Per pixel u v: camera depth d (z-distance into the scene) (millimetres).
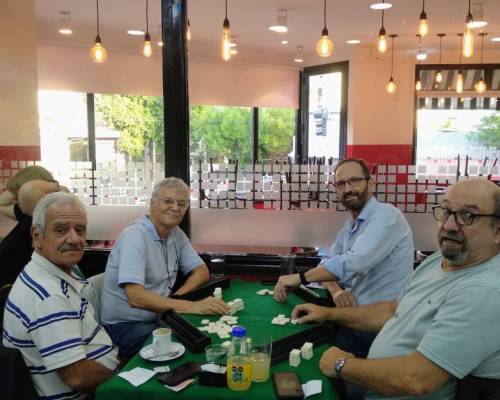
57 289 1500
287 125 7809
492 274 1264
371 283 2197
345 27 5887
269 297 2170
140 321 2162
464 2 4754
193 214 3178
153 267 2246
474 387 1217
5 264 2148
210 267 2822
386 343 1476
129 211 3275
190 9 5035
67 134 6000
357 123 7090
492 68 7254
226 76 7012
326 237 3121
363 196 2275
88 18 5316
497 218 1290
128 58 6242
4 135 3814
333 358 1426
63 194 1604
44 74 5688
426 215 2994
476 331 1199
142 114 6488
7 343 1507
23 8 4008
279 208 3141
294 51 7324
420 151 7512
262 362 1353
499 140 7469
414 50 7227
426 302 1405
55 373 1495
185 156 3119
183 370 1397
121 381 1351
